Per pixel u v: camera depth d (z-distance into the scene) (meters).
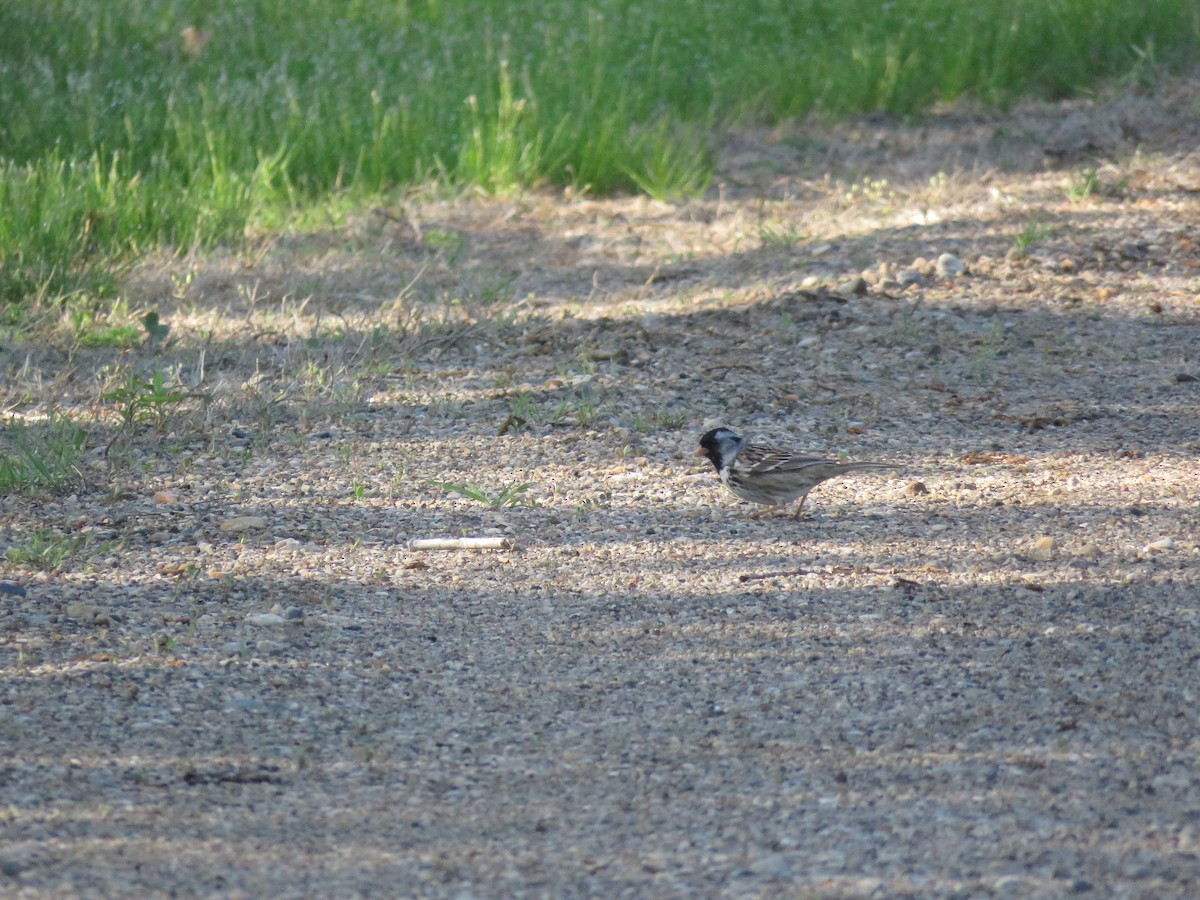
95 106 22.36
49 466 11.62
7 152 20.81
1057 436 12.32
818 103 25.44
